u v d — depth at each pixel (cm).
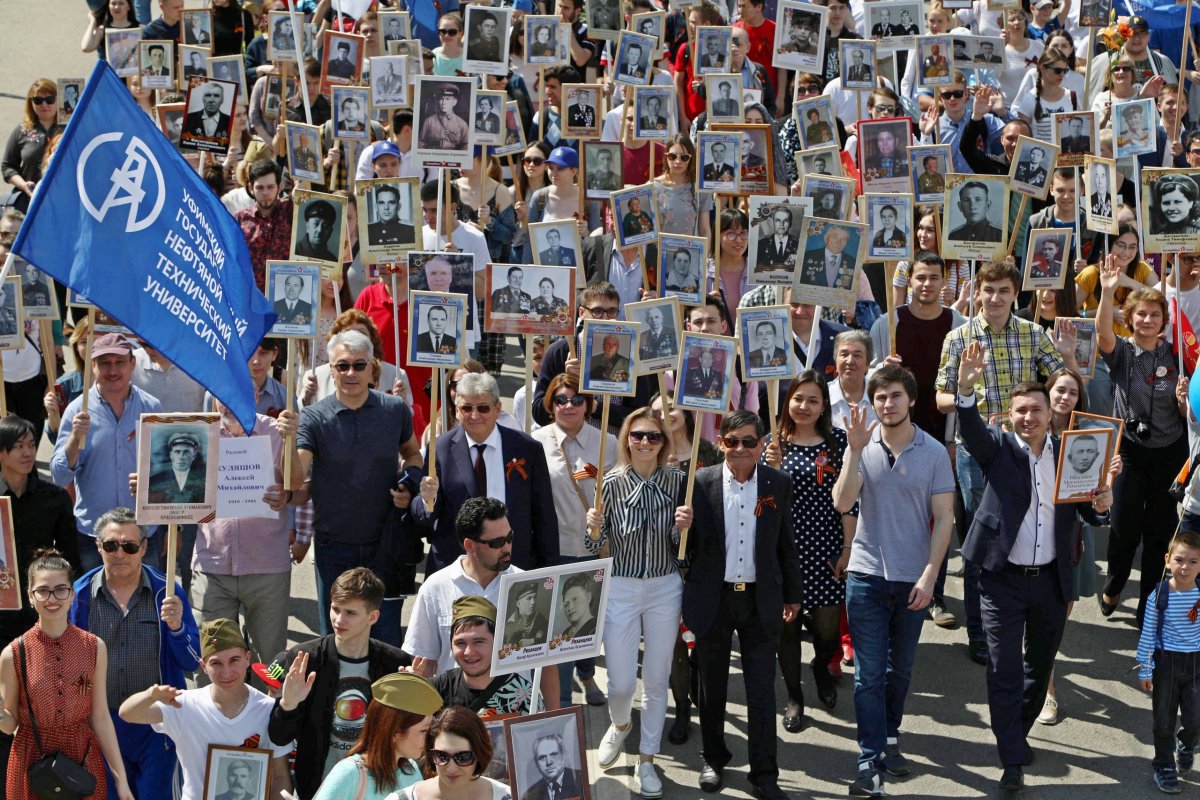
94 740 702
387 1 1762
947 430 995
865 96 1513
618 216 1073
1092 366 960
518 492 808
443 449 816
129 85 1533
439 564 814
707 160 1096
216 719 662
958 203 1016
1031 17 1752
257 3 1836
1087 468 788
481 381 800
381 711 598
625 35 1305
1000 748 809
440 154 1060
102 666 700
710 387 807
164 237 710
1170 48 1614
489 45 1283
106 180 691
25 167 1455
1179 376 950
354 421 827
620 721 821
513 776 602
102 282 688
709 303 1012
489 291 891
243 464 805
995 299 927
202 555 843
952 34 1343
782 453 869
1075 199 1128
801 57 1349
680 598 806
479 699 668
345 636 661
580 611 666
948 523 802
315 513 838
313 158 1209
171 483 710
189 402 924
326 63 1377
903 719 883
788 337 862
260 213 1170
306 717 661
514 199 1309
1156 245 990
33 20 2203
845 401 918
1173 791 812
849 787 812
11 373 1070
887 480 805
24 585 789
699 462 892
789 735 868
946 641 966
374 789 600
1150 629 810
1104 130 1351
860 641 812
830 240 941
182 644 734
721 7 1694
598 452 874
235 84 1260
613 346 819
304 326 860
